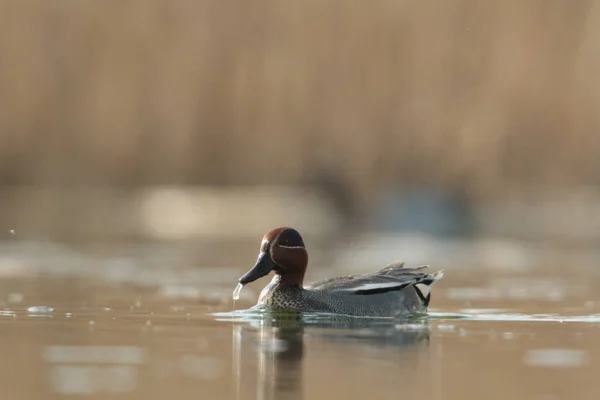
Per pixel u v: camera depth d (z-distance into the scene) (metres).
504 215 24.22
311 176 24.27
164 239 23.72
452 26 23.78
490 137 23.81
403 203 24.28
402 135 23.94
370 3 23.77
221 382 7.33
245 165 24.02
